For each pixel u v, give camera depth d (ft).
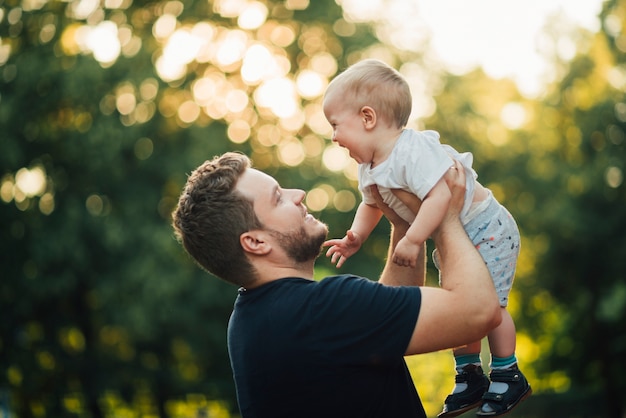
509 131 75.36
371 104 10.43
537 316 72.64
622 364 68.03
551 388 76.74
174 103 59.88
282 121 64.80
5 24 58.39
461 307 9.30
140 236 55.77
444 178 10.03
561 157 71.72
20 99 56.18
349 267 63.52
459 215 10.44
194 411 66.64
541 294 71.26
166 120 58.65
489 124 74.74
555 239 68.28
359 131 10.49
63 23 57.67
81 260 56.03
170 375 61.36
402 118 10.52
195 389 61.72
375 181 10.51
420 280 11.18
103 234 55.67
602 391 72.79
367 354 9.30
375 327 9.30
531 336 73.72
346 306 9.37
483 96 76.64
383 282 11.19
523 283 71.36
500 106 77.51
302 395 9.46
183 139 58.23
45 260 56.34
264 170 62.54
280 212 9.95
